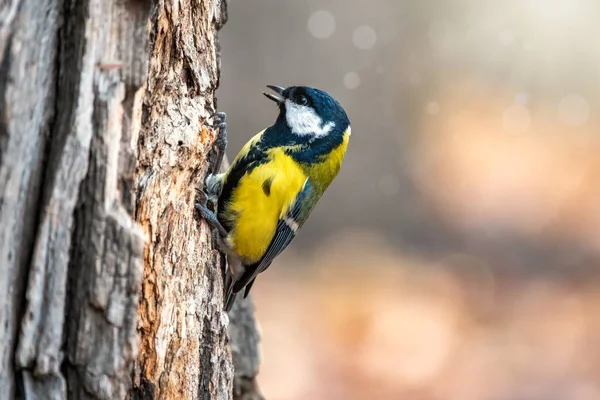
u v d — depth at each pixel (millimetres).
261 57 18938
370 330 15461
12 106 3215
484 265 19719
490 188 23516
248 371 6789
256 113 18672
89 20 3494
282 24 19078
